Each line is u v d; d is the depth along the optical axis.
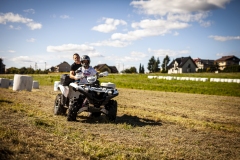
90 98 6.86
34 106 9.35
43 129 5.49
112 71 123.00
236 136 6.46
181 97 17.38
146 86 27.61
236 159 4.61
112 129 6.25
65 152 4.05
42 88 21.09
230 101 16.00
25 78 16.77
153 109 10.66
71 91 7.26
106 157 4.11
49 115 7.64
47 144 4.30
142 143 5.14
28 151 3.77
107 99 7.00
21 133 4.74
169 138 5.72
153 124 7.23
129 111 9.52
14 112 7.39
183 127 7.06
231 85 34.62
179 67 105.94
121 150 4.54
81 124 6.60
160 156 4.40
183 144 5.30
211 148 5.18
